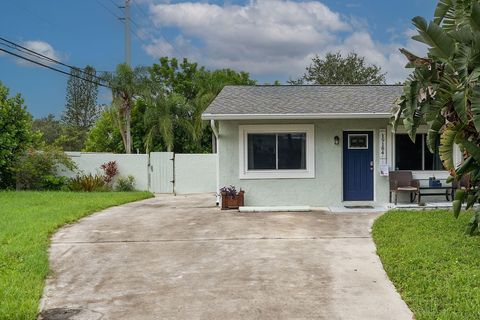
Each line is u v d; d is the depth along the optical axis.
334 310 5.41
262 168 13.30
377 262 7.30
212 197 17.56
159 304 5.67
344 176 13.41
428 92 8.43
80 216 11.62
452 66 7.83
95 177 18.95
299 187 13.29
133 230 9.92
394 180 13.02
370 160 13.41
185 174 19.75
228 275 6.75
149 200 16.27
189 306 5.59
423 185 13.18
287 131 13.23
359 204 13.27
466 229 8.75
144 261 7.54
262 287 6.21
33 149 18.30
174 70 37.22
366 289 6.09
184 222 10.88
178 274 6.84
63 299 5.87
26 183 18.38
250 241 8.79
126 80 27.23
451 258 6.96
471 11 7.38
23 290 5.92
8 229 9.49
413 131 8.77
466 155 8.98
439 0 8.77
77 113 50.31
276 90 15.45
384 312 5.34
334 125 13.23
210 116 12.65
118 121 27.97
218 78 34.84
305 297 5.84
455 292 5.58
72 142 44.72
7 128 17.67
